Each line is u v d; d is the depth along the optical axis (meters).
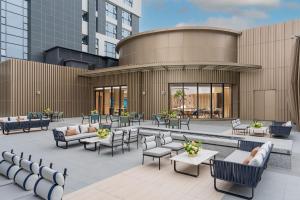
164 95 18.41
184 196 5.00
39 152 8.95
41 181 4.29
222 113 18.80
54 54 24.58
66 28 28.12
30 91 19.17
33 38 25.05
